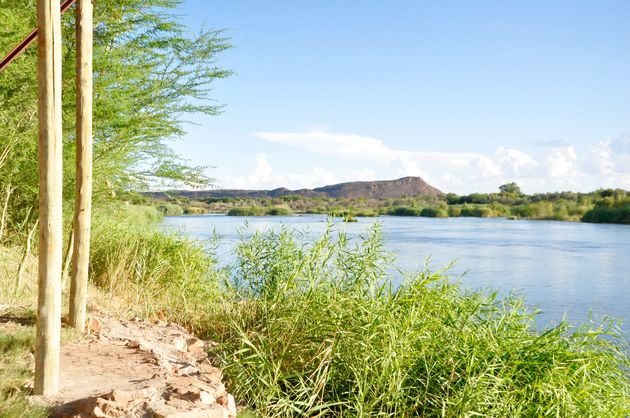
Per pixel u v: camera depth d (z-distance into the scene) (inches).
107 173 375.2
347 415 209.0
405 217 3627.0
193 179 406.9
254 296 303.7
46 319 167.3
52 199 166.9
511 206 3727.9
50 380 168.2
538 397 223.6
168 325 292.8
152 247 411.5
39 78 165.3
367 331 231.9
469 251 1112.2
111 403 158.6
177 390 177.5
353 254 282.5
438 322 244.5
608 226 2425.0
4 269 318.3
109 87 354.6
